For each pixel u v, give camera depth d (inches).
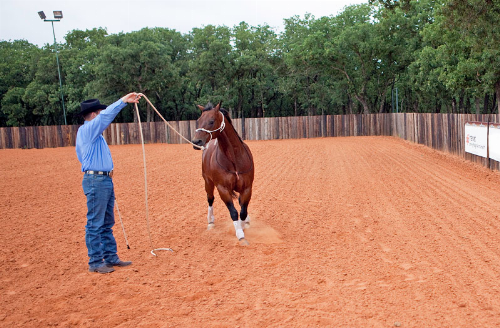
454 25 827.4
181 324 172.6
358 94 2111.2
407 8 973.8
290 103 2787.9
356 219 346.6
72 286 218.2
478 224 317.1
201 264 249.9
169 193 494.6
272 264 245.8
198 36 2427.4
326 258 253.3
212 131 267.4
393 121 1493.6
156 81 2004.2
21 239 313.9
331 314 177.3
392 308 181.9
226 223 347.3
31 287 218.7
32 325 176.1
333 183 516.7
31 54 2613.2
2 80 2536.9
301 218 355.9
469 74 1177.4
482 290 198.2
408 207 380.2
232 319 175.6
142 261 257.3
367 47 1892.2
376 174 573.3
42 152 1307.8
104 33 2876.5
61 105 2367.1
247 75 2329.0
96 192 235.1
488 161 586.6
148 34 2118.6
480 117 640.4
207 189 329.7
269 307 186.5
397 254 256.1
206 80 2293.3
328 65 2017.7
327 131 1581.0
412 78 1830.7
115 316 181.2
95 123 230.2
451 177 536.7
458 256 247.9
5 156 1183.6
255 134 1594.5
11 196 503.2
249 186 294.4
